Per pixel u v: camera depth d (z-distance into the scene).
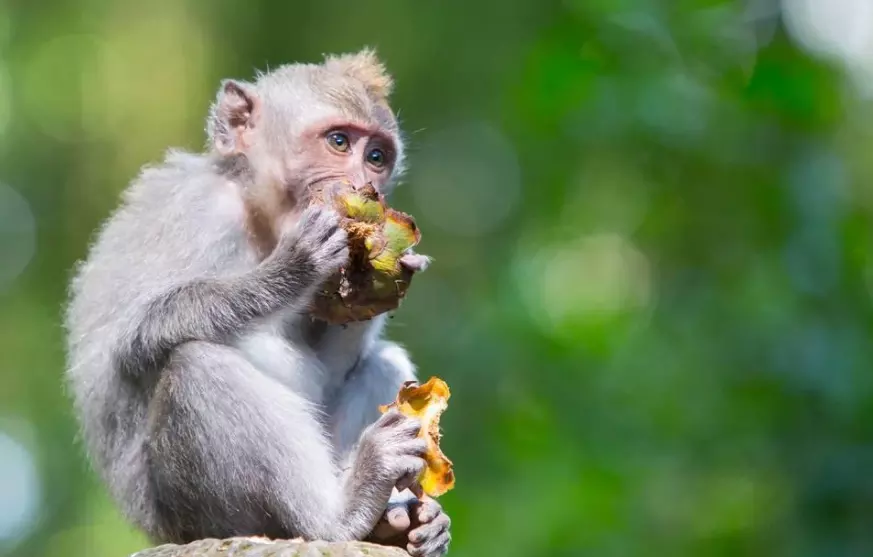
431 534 9.38
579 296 23.86
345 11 21.92
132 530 10.18
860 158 17.06
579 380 18.03
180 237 10.28
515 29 22.27
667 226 17.44
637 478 16.66
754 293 15.95
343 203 9.80
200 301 9.71
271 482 9.28
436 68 22.61
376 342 11.12
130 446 9.98
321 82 10.94
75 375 10.44
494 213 22.44
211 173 10.80
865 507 14.16
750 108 16.34
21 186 22.89
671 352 17.20
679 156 16.84
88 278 10.43
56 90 22.52
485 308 19.52
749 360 15.73
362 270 9.73
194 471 9.34
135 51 21.88
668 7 16.95
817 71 16.34
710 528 16.06
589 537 16.34
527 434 17.61
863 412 14.58
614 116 16.78
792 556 14.32
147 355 9.75
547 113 17.44
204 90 21.41
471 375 18.59
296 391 10.18
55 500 23.25
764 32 16.67
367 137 10.80
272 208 10.68
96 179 22.22
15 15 22.95
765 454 15.12
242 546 8.10
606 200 20.44
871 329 15.07
